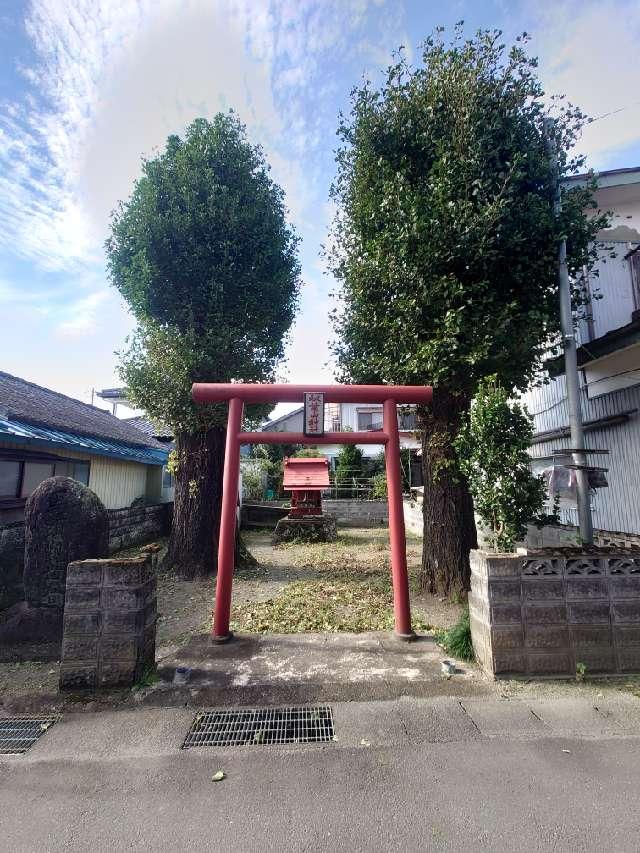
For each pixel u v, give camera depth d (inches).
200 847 94.0
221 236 347.6
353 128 296.4
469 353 231.1
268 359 387.5
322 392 229.0
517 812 101.8
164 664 178.4
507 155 251.6
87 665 159.6
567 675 163.5
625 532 274.8
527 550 175.8
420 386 234.4
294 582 335.6
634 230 305.0
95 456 447.2
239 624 238.8
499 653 163.8
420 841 94.4
